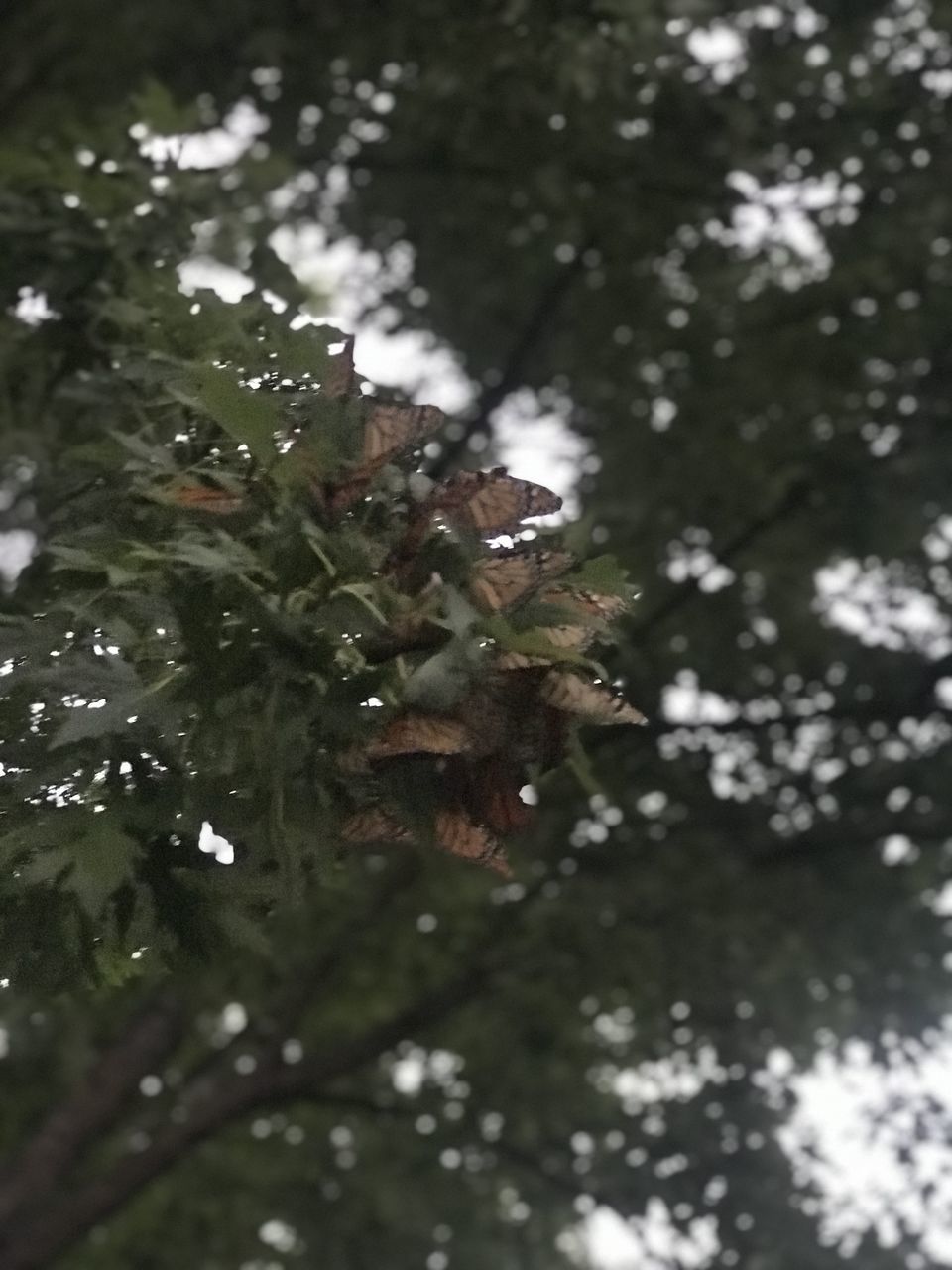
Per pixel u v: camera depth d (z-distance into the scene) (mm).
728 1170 7094
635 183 6715
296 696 1677
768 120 6516
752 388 7219
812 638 7422
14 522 6113
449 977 7848
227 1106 6992
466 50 5496
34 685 1744
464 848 1805
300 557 1744
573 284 7512
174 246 3830
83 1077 7918
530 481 1900
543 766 1821
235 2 7055
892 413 6988
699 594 7254
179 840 1813
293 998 7270
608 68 5062
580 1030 7629
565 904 7156
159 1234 8773
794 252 6969
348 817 1809
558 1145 7617
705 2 5117
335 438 1836
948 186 6473
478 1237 8367
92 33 7348
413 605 1771
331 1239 8562
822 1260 6832
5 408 3748
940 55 6590
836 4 6617
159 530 1908
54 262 3623
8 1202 6695
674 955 7117
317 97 7203
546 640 1743
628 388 7555
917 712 7004
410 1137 8195
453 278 7633
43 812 1761
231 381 1812
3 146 5230
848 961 7074
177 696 1654
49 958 1834
